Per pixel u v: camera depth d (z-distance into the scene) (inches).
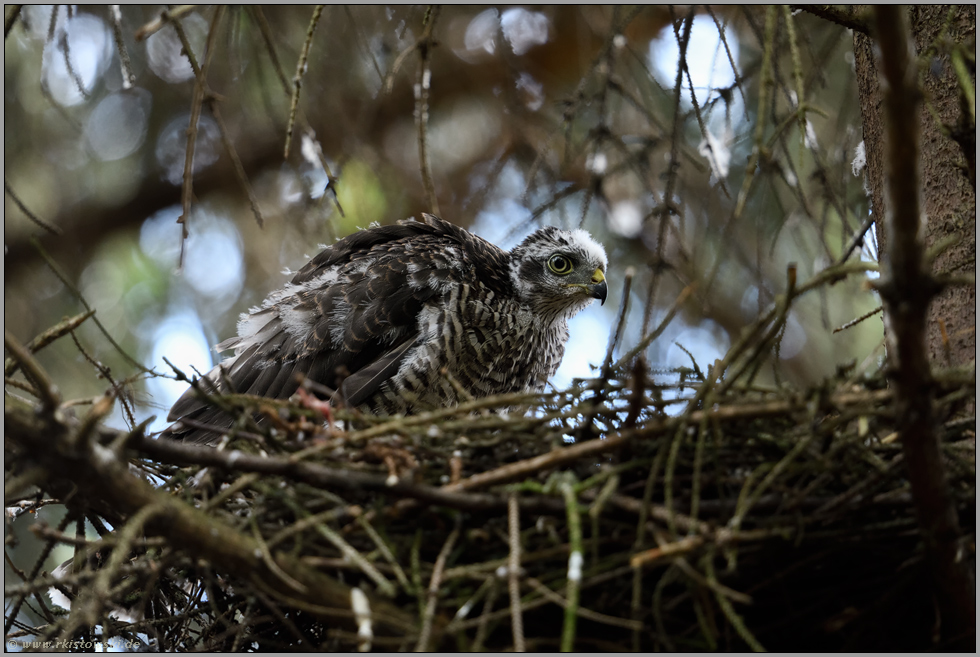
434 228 411.2
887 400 219.9
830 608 228.5
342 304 375.2
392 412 362.0
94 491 206.4
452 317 371.9
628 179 519.5
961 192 270.4
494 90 538.0
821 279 212.4
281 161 555.8
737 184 470.3
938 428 217.6
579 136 479.2
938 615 211.9
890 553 220.5
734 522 195.9
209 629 273.9
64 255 543.2
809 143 350.6
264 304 407.2
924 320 180.1
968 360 254.4
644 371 217.6
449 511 224.2
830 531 213.8
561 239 417.4
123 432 228.1
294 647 260.8
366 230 413.1
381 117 539.2
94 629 280.1
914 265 175.3
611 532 220.5
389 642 202.8
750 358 221.5
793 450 211.2
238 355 383.6
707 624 212.1
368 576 221.9
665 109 476.1
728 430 228.5
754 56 444.1
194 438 354.6
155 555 251.4
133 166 551.2
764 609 228.7
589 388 240.4
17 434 200.1
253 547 210.2
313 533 225.9
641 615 213.6
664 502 224.7
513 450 245.1
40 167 536.1
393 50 432.1
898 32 166.6
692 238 505.7
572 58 543.8
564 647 182.4
